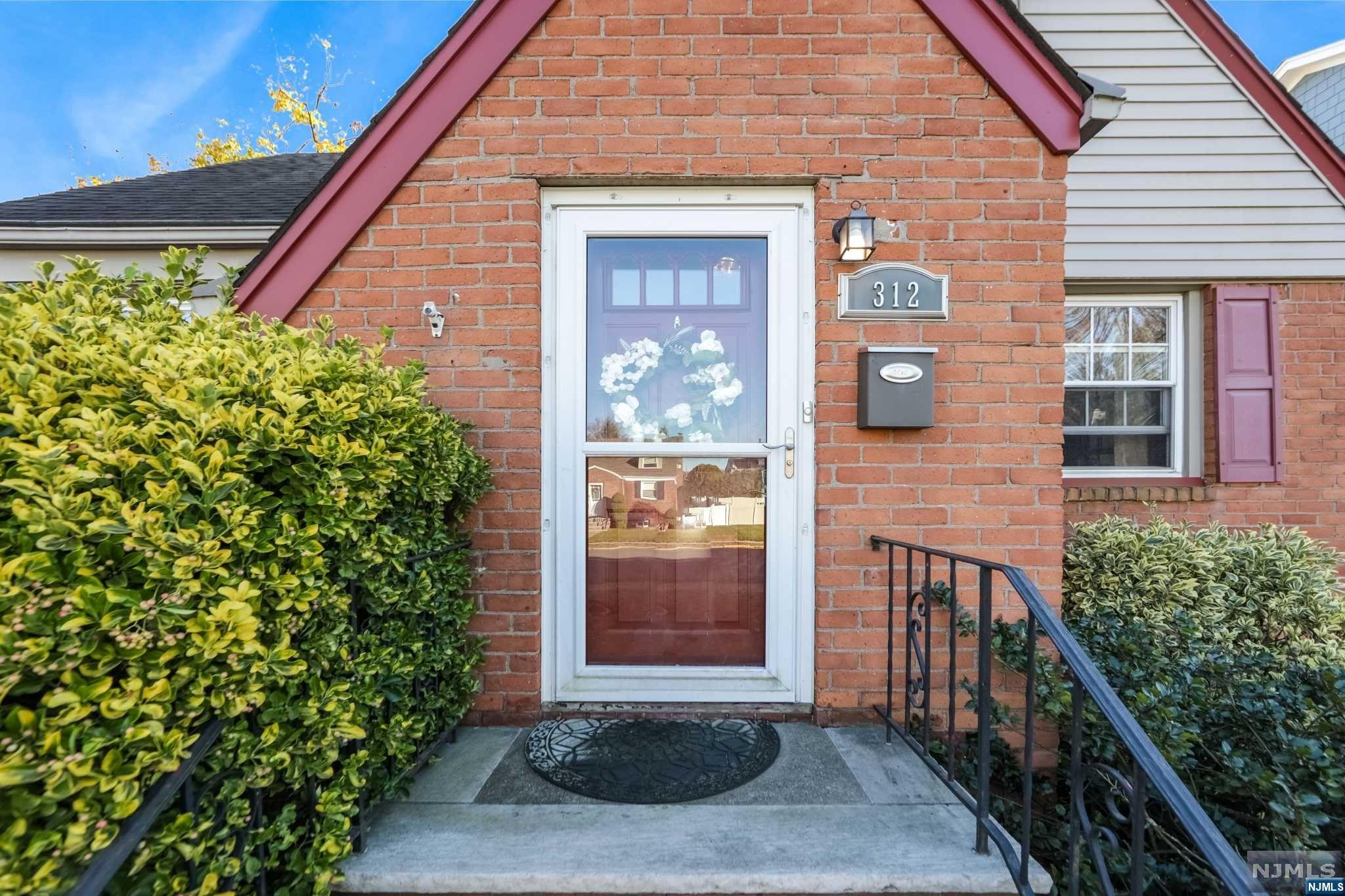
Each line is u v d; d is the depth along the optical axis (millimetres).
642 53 2383
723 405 2551
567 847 1608
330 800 1397
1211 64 3768
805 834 1671
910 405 2295
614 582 2557
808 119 2379
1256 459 3723
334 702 1368
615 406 2561
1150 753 1127
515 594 2393
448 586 2105
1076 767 1363
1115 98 2285
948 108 2379
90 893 849
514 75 2402
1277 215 3758
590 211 2514
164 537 999
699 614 2553
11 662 818
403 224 2428
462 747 2168
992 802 2260
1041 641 2293
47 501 898
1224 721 2008
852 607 2385
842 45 2377
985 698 1619
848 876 1522
